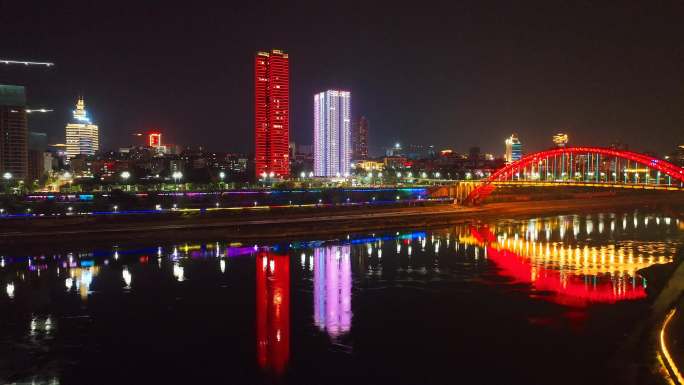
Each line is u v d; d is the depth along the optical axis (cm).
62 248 11069
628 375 4400
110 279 8169
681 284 7081
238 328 5766
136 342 5369
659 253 10038
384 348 5150
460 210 18275
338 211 17450
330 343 5300
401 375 4534
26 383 4428
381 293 7206
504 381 4378
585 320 5847
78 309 6512
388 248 11238
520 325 5734
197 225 13200
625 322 5731
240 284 7812
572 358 4800
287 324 5891
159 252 10794
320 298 6969
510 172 19662
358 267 9081
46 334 5612
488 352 4994
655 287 7225
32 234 11331
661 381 4269
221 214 15538
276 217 15338
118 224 13250
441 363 4769
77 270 8881
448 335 5478
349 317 6128
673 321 5625
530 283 7644
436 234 13688
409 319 6025
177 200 19150
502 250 10719
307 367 4716
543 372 4531
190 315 6253
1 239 10981
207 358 4947
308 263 9481
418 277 8206
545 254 10131
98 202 17525
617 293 6938
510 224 15762
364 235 13612
